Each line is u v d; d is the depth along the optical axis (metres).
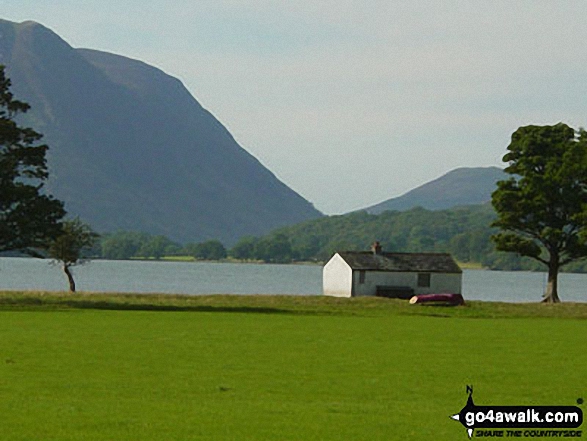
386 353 72.50
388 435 41.56
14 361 63.03
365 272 164.50
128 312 114.50
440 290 167.25
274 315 115.69
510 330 99.25
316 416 45.31
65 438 39.84
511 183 161.00
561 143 159.50
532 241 159.75
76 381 54.75
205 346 74.94
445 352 74.19
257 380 56.53
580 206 156.25
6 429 41.28
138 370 59.88
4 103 136.00
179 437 40.34
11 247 129.00
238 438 40.41
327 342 80.50
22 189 127.31
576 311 133.50
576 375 61.12
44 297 132.88
